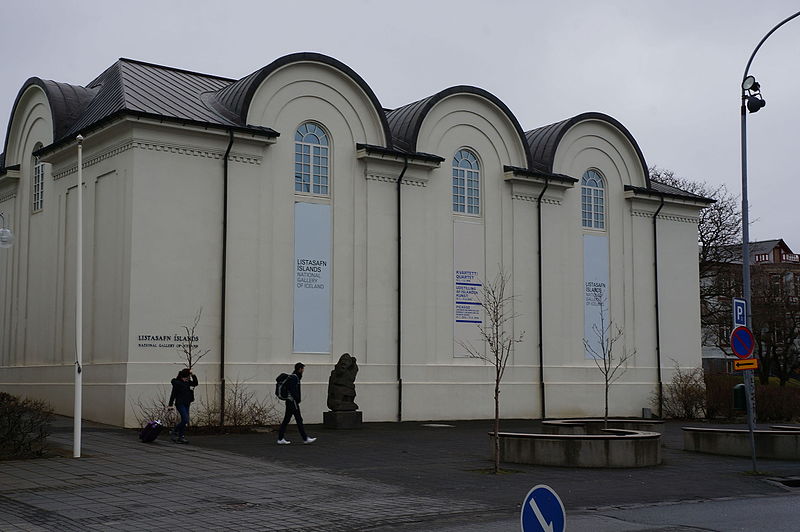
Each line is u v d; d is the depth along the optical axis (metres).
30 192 31.41
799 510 13.82
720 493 15.98
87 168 27.77
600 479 17.39
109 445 20.41
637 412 36.25
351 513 12.86
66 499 13.60
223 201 26.92
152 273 25.48
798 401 37.88
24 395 30.03
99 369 26.05
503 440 19.70
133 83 27.89
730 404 37.00
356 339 29.28
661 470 19.08
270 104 28.27
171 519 12.16
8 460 17.77
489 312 30.17
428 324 30.98
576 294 35.16
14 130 32.56
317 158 29.28
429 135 31.94
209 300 26.42
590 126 36.62
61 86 30.47
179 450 19.83
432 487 15.71
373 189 30.23
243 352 26.86
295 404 21.78
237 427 24.84
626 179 37.50
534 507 6.69
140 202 25.48
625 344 36.41
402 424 28.88
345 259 29.34
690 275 38.84
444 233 31.84
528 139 36.69
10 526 11.55
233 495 14.29
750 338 19.34
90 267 27.14
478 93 33.06
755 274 57.44
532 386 33.28
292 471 17.20
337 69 29.53
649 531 11.69
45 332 29.50
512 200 33.78
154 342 25.30
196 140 26.61
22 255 31.42
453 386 31.22
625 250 36.97
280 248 28.02
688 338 38.34
